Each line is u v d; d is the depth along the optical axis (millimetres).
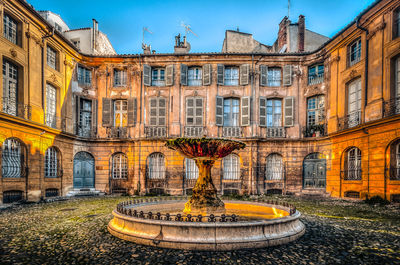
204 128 19859
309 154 19375
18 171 14070
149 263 4734
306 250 5473
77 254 5281
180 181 19094
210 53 19984
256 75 20156
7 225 8180
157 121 20047
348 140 15938
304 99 20016
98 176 20000
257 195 18359
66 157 17984
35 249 5660
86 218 9227
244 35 26703
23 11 14445
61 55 18188
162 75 20953
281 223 6008
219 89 20250
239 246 5336
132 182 19797
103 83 20656
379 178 13312
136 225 6039
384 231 7285
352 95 16516
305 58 20094
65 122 18375
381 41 13805
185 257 4965
